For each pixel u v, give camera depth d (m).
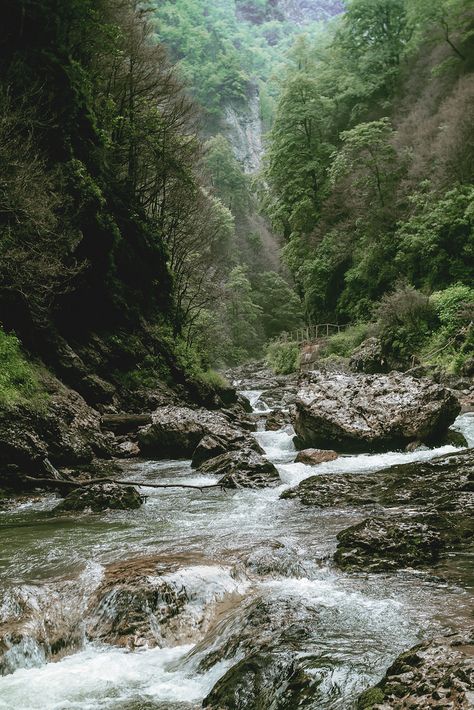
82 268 17.41
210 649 4.48
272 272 83.69
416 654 3.44
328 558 6.40
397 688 3.14
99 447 14.20
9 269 13.80
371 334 36.34
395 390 14.43
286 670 3.80
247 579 5.82
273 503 9.61
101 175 21.42
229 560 6.15
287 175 52.97
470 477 9.59
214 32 140.75
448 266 33.81
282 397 29.83
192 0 155.38
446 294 29.97
